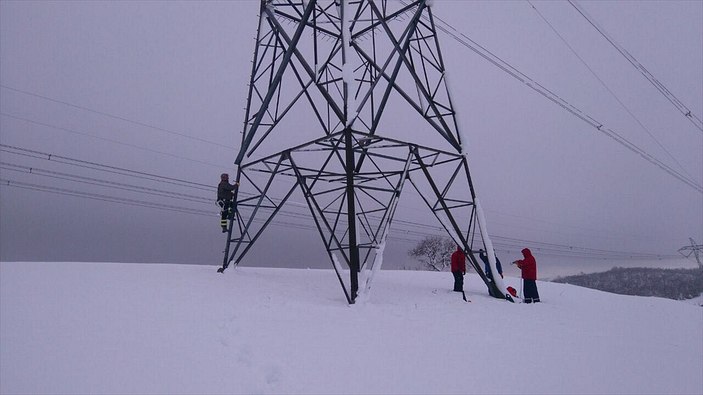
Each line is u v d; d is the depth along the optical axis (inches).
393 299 451.8
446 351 264.4
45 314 289.6
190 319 299.3
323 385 208.1
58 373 208.7
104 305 320.2
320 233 444.1
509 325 352.8
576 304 534.9
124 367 217.6
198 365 225.1
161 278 468.8
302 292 461.1
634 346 312.7
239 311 334.6
